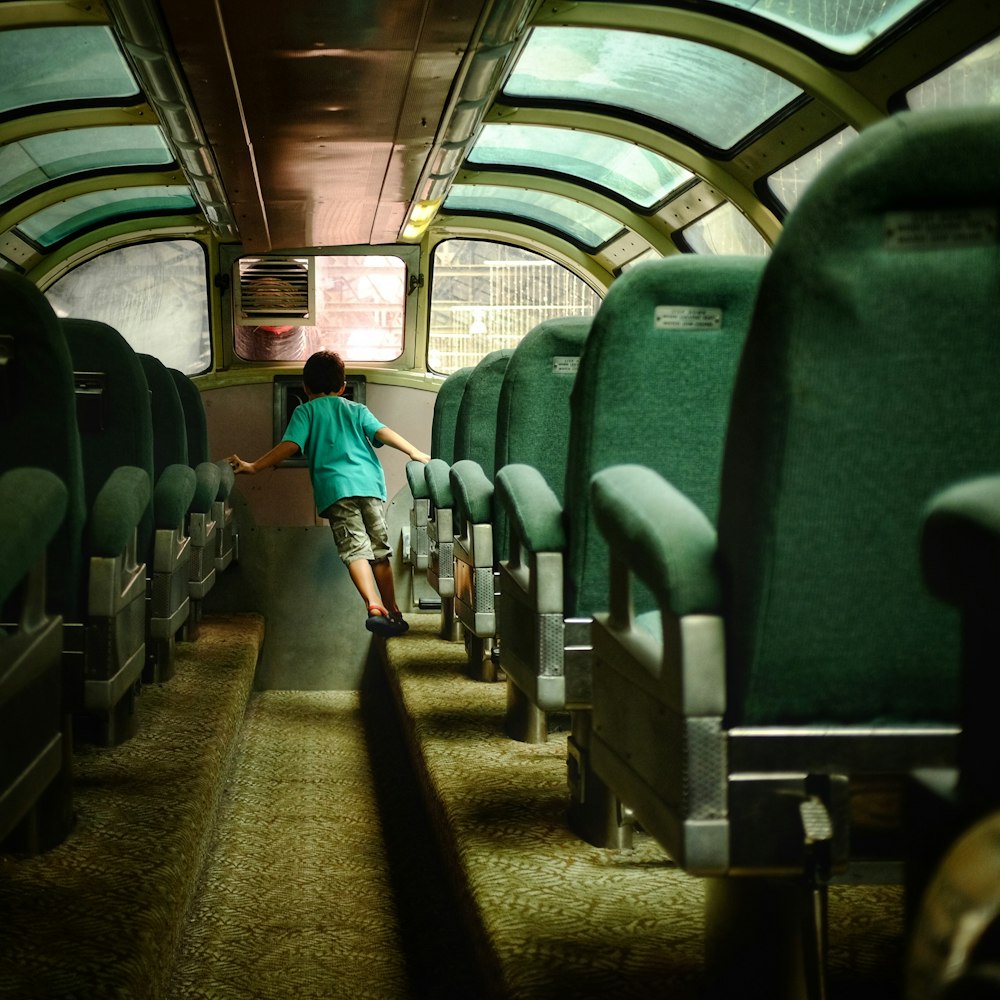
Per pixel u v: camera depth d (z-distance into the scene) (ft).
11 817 5.81
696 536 4.68
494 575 11.81
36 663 6.29
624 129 19.81
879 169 3.93
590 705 8.00
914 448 4.28
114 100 18.54
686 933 6.75
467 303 25.50
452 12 12.38
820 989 5.10
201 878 11.22
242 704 15.75
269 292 24.56
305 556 24.07
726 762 4.58
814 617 4.47
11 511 5.56
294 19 12.51
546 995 5.84
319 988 8.89
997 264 4.09
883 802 4.67
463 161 21.72
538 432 9.89
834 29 14.73
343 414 20.02
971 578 3.07
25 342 7.48
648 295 6.84
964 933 2.38
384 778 16.20
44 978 6.06
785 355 4.17
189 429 17.26
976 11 12.66
